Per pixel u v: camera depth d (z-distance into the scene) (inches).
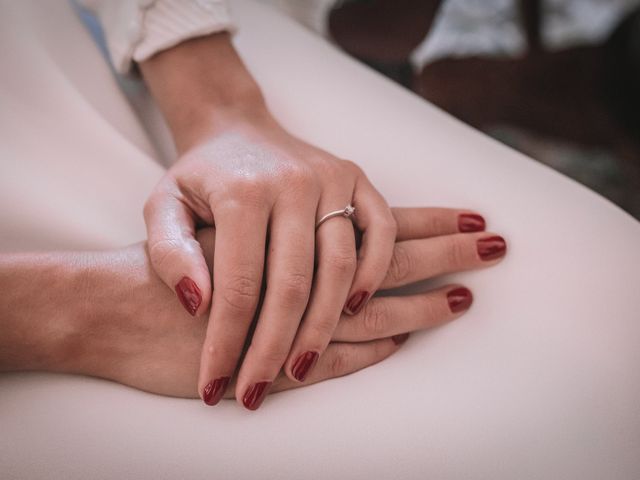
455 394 11.6
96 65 15.8
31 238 13.1
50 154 14.0
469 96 28.3
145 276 11.7
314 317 11.5
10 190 13.1
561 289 12.6
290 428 11.1
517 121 28.7
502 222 13.6
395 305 12.5
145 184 14.4
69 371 11.6
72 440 10.7
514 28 29.4
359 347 12.3
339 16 26.2
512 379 11.7
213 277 11.7
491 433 11.0
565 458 10.8
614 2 30.6
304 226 11.9
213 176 12.4
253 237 11.6
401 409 11.4
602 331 12.0
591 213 13.6
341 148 15.3
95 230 13.4
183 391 11.7
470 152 14.9
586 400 11.4
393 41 26.2
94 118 14.8
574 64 27.5
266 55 17.3
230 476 10.5
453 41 29.3
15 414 11.0
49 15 15.8
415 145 15.2
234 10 18.7
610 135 28.5
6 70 14.6
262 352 11.1
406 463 10.7
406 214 13.6
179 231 11.9
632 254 12.8
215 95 14.9
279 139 13.9
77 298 11.4
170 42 15.0
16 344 11.2
